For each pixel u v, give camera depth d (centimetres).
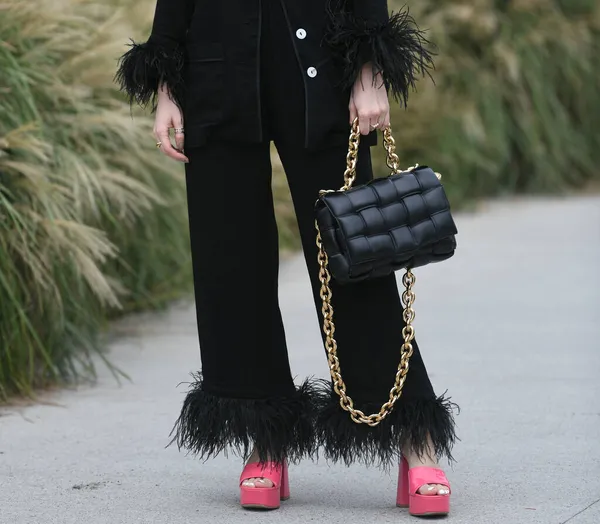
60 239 679
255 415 452
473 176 1602
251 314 453
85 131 792
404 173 436
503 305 918
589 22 1784
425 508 438
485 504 461
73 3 813
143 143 844
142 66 443
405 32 430
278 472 460
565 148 1700
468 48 1689
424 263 437
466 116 1580
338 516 448
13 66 714
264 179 445
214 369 459
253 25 431
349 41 425
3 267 653
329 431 447
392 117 1550
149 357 759
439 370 716
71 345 698
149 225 855
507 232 1294
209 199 446
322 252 435
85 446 560
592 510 452
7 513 459
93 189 766
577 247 1183
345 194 425
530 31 1717
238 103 432
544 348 774
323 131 430
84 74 810
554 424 592
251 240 448
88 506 467
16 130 673
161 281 897
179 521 445
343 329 443
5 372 655
